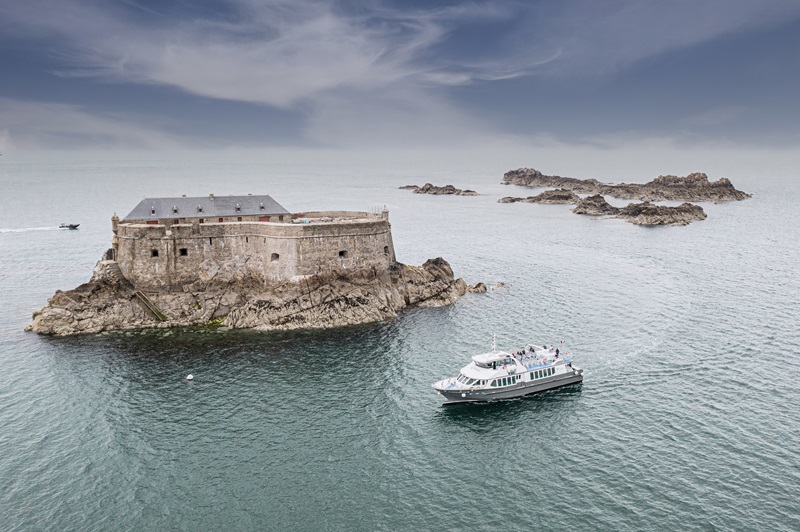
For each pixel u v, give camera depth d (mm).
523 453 57594
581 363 77812
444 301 105125
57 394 69188
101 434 60656
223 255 100000
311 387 71250
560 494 51125
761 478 52094
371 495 51406
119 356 80438
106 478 53469
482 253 156500
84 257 152375
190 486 52438
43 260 148125
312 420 63625
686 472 53375
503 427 62500
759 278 124625
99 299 92938
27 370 75688
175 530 47031
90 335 88812
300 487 52438
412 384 72188
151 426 62281
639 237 186000
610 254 155000
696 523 46938
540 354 74938
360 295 97062
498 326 92562
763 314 97500
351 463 56031
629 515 48156
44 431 61125
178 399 68125
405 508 49750
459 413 65625
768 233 193375
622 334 88188
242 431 61344
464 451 58094
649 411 64688
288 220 110812
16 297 111250
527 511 49094
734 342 84188
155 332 90250
